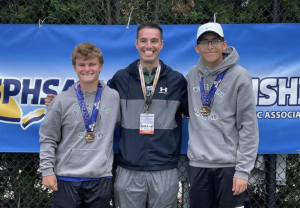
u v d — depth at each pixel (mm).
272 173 3471
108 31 3420
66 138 2797
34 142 3436
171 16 3631
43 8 3645
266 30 3369
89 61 2766
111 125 2832
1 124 3426
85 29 3420
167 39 3424
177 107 2945
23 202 3760
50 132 2795
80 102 2803
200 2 3602
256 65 3385
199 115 2850
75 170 2742
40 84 3432
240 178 2689
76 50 2799
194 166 2875
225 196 2785
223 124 2779
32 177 3729
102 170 2752
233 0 3602
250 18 3555
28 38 3418
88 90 2838
